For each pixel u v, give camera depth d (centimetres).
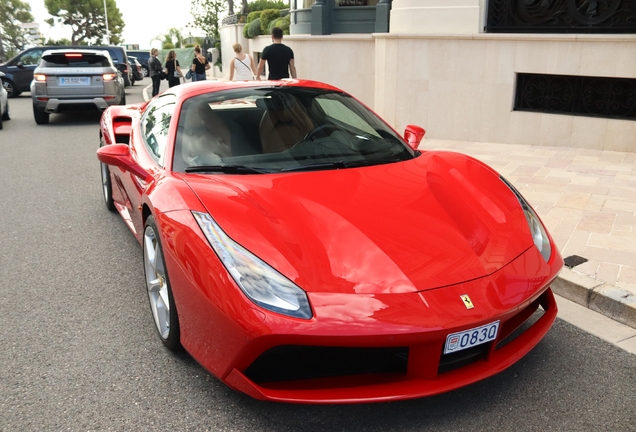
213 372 228
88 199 580
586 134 754
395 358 221
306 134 324
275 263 217
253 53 2112
